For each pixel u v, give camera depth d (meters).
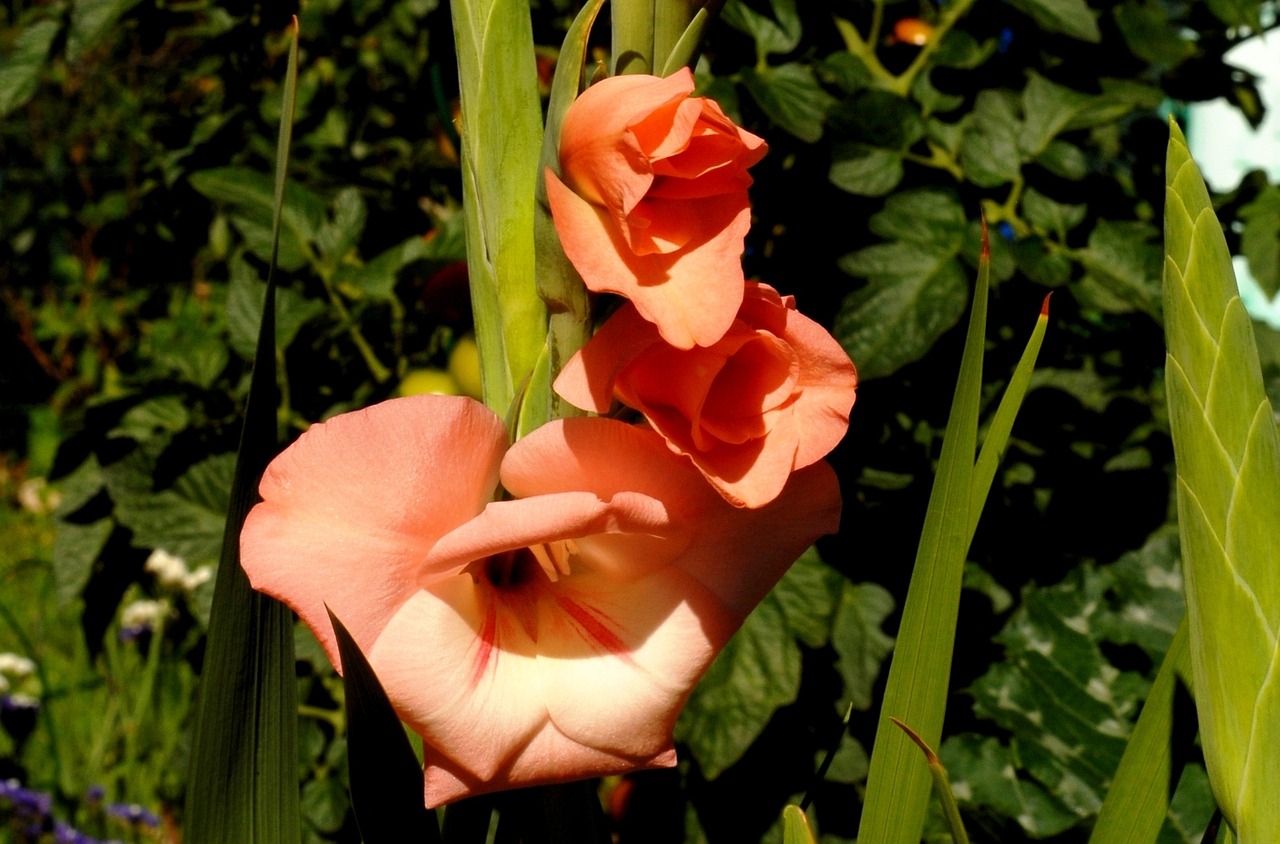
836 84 0.81
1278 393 0.77
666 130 0.41
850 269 0.70
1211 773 0.42
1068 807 0.67
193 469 0.81
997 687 0.72
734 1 0.76
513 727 0.43
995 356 0.78
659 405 0.42
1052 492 0.77
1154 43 0.79
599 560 0.46
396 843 0.42
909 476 0.75
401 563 0.43
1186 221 0.41
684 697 0.45
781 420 0.43
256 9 0.91
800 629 0.69
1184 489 0.41
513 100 0.46
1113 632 0.72
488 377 0.47
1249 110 0.89
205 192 0.86
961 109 0.77
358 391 0.91
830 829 0.74
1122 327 0.85
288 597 0.42
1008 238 0.76
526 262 0.46
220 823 0.43
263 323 0.42
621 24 0.45
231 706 0.43
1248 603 0.40
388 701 0.41
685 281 0.41
